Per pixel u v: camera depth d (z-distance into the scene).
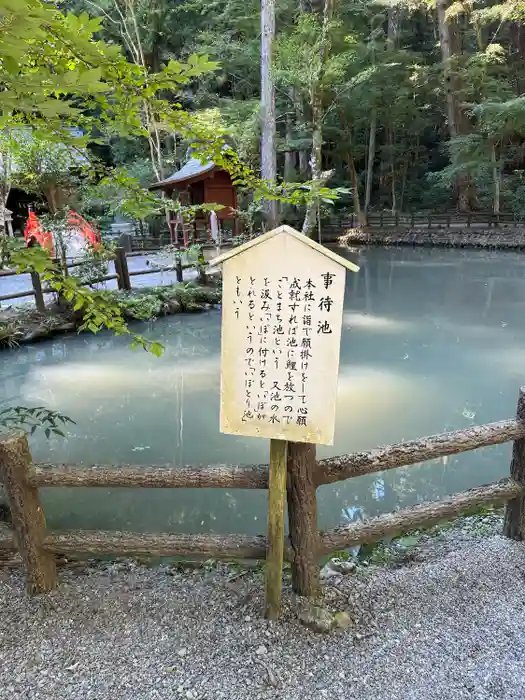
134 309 7.04
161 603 1.97
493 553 2.22
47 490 3.33
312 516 1.88
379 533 2.02
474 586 2.03
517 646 1.74
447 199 21.42
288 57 10.66
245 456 3.77
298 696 1.58
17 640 1.80
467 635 1.79
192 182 11.38
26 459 1.90
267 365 1.61
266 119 10.90
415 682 1.62
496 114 14.53
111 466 1.92
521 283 10.49
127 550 1.96
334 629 1.82
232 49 15.23
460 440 2.06
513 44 20.27
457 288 10.31
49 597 2.00
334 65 10.78
